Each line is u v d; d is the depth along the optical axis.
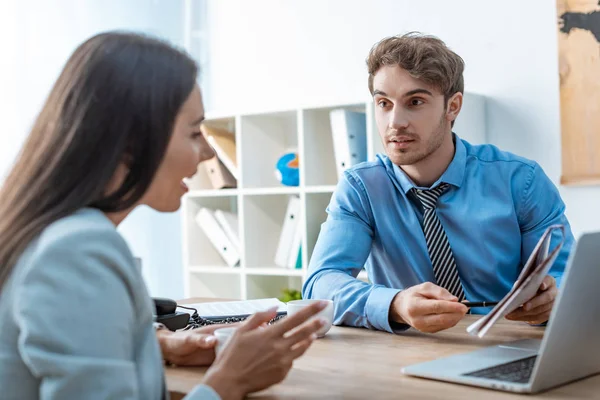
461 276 1.84
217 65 3.78
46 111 0.96
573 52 2.77
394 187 1.88
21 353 0.84
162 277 3.73
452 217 1.82
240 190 3.28
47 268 0.83
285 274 3.15
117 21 3.55
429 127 1.75
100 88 0.94
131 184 0.96
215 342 1.23
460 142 1.89
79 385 0.81
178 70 1.00
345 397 1.01
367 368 1.18
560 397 0.98
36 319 0.81
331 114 3.00
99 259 0.86
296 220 3.24
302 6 3.48
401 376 1.12
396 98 1.75
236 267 3.35
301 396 1.03
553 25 2.82
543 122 2.85
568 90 2.78
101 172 0.92
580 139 2.76
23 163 0.95
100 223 0.89
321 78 3.44
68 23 3.39
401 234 1.86
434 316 1.38
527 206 1.85
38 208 0.91
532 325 1.50
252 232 3.32
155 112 0.96
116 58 0.96
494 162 1.88
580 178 2.76
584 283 0.97
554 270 1.73
